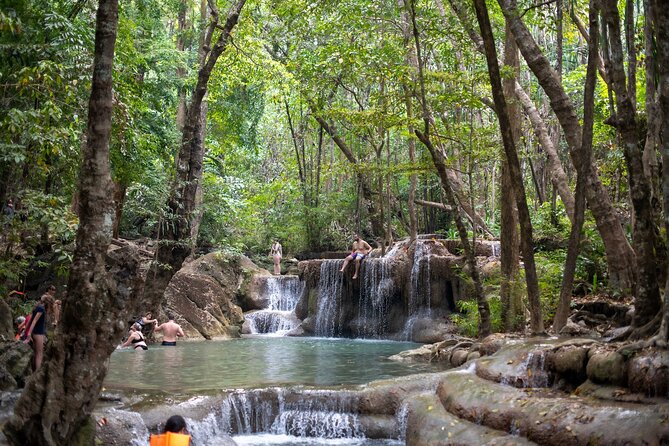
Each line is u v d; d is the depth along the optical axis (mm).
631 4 11734
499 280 15141
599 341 8766
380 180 24281
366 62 18141
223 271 26438
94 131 6953
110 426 8203
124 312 6973
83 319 6703
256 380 11891
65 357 6699
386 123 15648
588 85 11086
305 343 20469
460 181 23500
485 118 27781
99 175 6906
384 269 22594
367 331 22719
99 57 7000
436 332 20125
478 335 14906
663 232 10555
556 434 6832
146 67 24438
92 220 6840
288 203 33500
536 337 11125
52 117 12391
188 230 20266
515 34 13070
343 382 11648
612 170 19125
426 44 17281
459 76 15156
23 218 16562
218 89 29734
